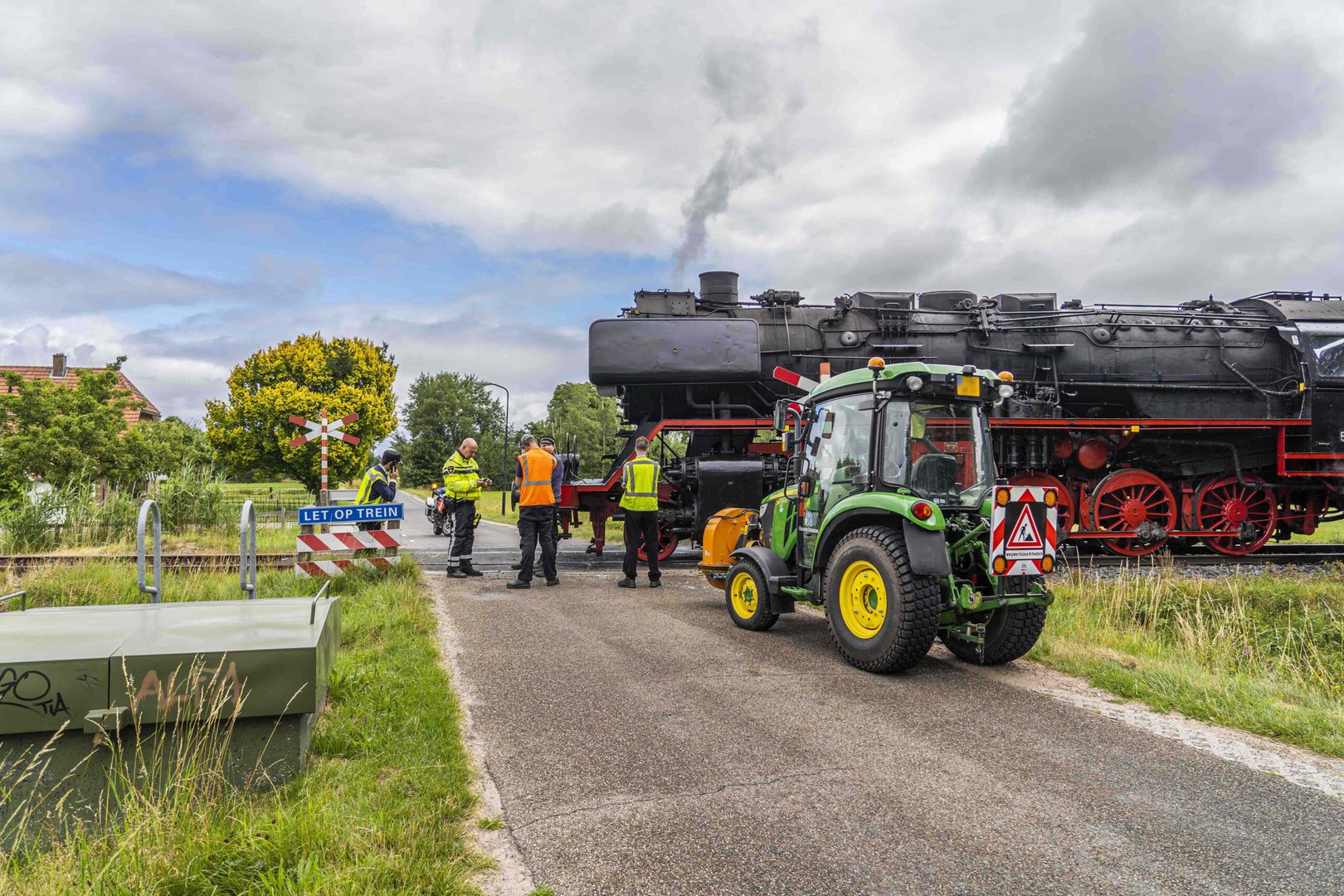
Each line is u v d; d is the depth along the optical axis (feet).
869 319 41.75
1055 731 14.79
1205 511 40.42
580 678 17.83
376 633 21.17
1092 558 36.58
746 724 14.89
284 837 9.40
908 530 17.94
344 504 29.04
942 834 10.62
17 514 39.19
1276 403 40.81
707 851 10.07
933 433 20.45
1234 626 24.04
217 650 10.32
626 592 29.71
